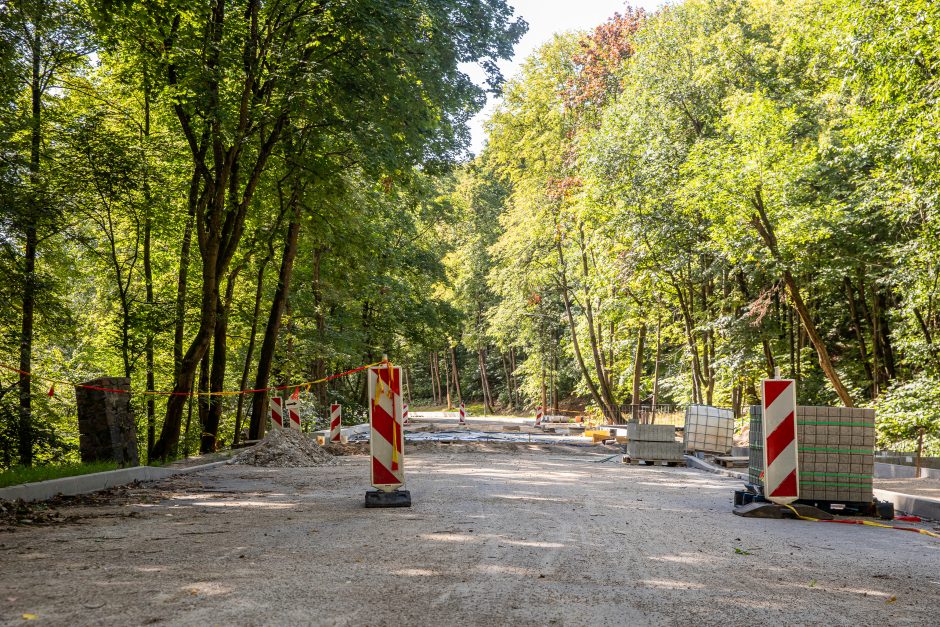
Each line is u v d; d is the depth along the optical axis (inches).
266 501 354.3
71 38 685.3
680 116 1194.6
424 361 3228.3
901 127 674.2
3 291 613.6
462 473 538.6
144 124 864.9
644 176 1163.9
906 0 615.5
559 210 1529.3
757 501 345.1
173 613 142.2
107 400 474.9
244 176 800.3
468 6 697.0
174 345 799.1
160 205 710.5
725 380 1195.3
